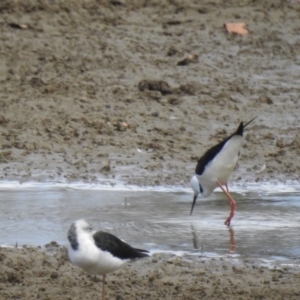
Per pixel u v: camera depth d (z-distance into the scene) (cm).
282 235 1171
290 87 1934
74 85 1855
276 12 2353
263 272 1018
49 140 1595
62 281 970
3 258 1028
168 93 1842
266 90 1906
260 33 2231
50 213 1250
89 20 2217
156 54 2067
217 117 1744
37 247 1089
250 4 2392
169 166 1501
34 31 2122
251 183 1439
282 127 1716
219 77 1959
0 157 1509
